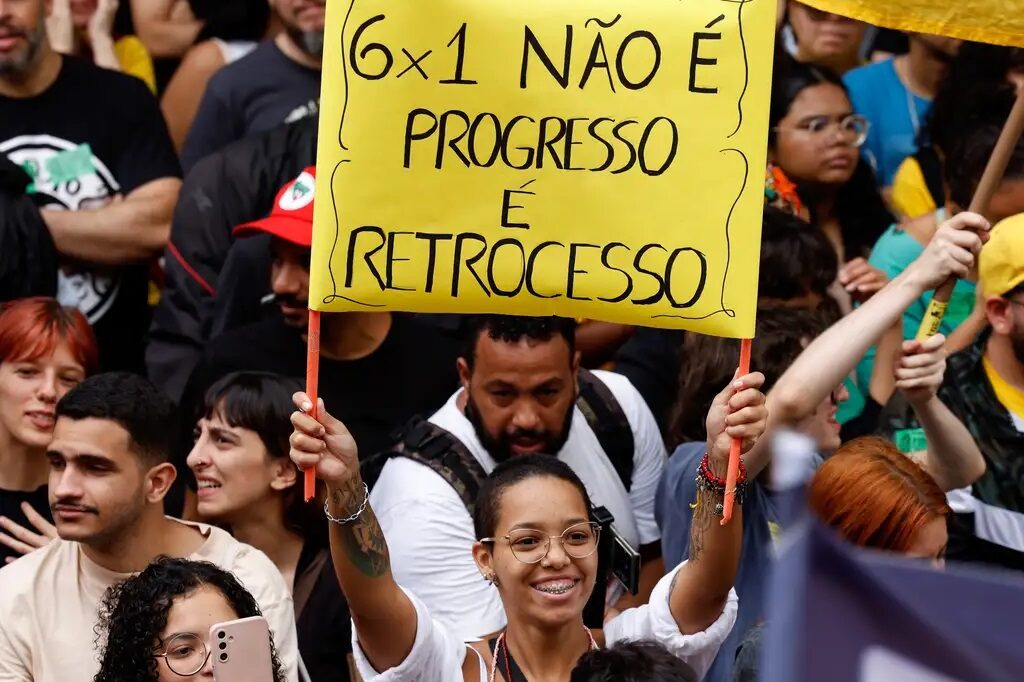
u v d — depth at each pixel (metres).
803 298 10.01
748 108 6.90
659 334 10.75
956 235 8.17
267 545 9.53
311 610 9.41
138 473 8.26
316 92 12.14
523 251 6.97
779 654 3.31
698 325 6.94
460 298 7.00
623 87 6.91
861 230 11.66
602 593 7.86
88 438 8.16
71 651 8.06
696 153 6.91
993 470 9.66
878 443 7.44
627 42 6.91
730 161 6.91
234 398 9.48
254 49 12.23
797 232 10.05
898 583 3.39
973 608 3.41
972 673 3.37
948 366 9.90
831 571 3.33
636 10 6.91
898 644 3.34
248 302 11.16
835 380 8.05
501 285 6.98
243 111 12.12
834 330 8.17
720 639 7.55
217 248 11.38
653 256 6.94
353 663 9.30
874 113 11.75
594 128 6.93
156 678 6.86
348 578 7.12
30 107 11.47
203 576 7.04
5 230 11.02
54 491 8.20
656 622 7.50
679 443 9.52
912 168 11.59
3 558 9.49
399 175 6.95
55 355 9.63
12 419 9.59
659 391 10.66
